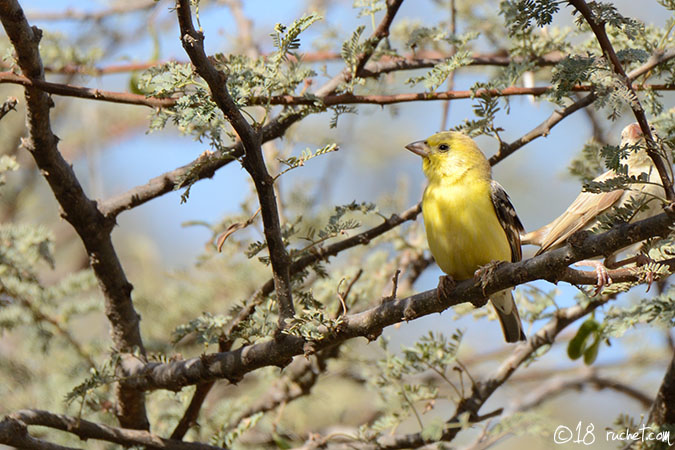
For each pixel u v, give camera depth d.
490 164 10.10
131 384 9.52
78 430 9.07
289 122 10.09
